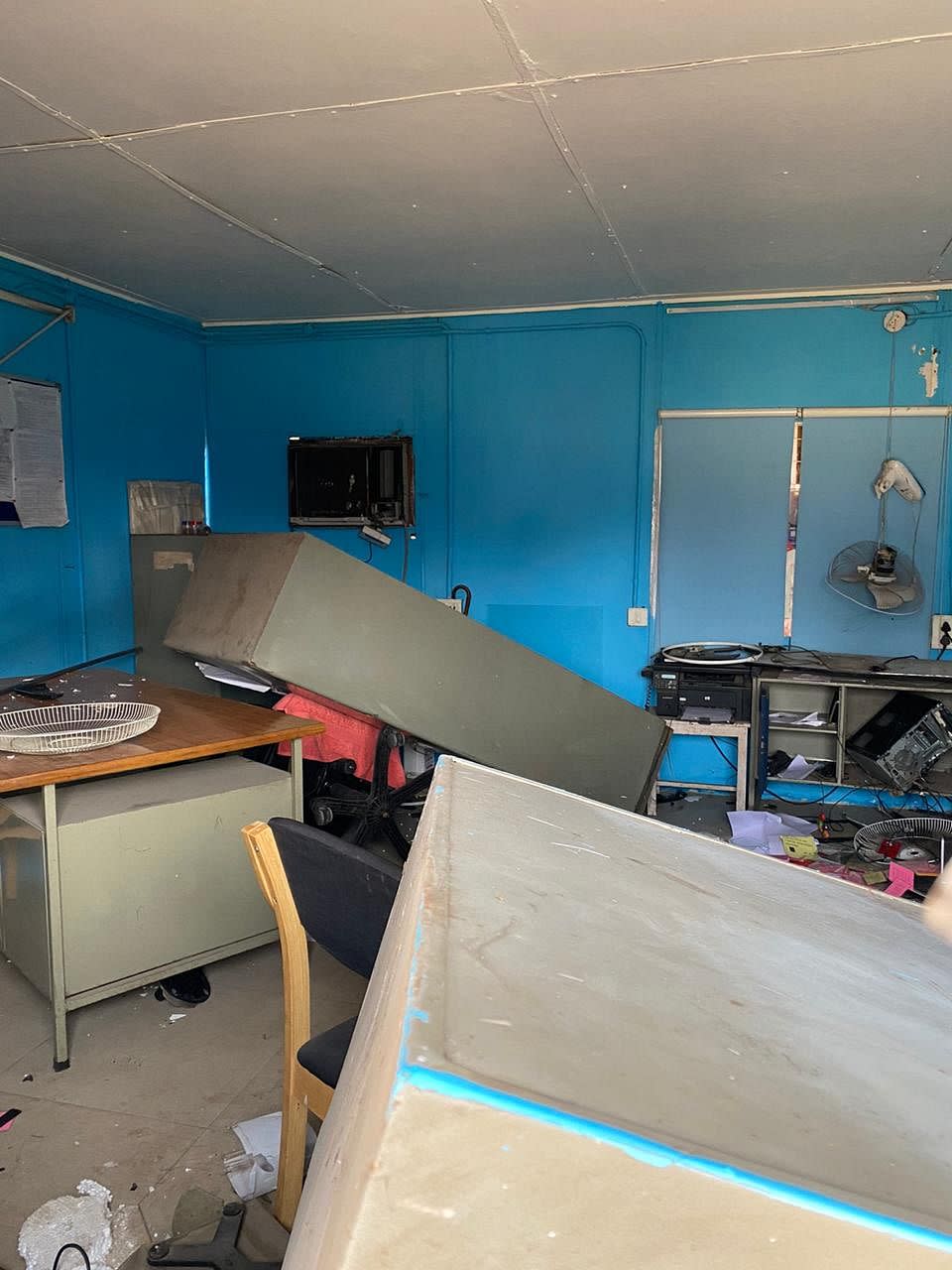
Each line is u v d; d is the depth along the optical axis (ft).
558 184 9.49
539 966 1.27
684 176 9.24
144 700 10.05
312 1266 1.05
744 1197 0.96
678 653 13.92
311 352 15.94
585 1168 0.96
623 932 1.54
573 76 7.23
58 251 11.95
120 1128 6.59
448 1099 0.95
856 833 12.30
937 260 12.10
